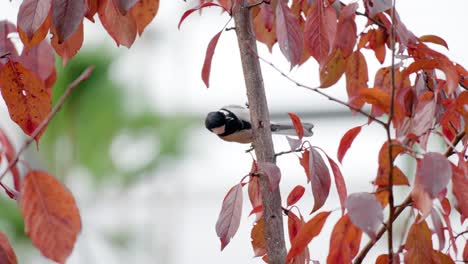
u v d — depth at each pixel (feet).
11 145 17.02
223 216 18.89
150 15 21.44
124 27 21.06
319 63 20.01
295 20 19.15
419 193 15.11
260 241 21.34
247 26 21.43
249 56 21.39
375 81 22.39
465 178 16.37
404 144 17.65
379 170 17.06
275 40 24.64
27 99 19.25
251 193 21.06
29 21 17.71
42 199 15.01
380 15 21.77
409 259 17.47
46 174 14.92
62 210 15.06
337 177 18.40
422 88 20.48
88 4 20.38
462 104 17.84
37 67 20.45
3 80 19.04
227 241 18.67
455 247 16.85
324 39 19.90
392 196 16.14
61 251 15.07
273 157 21.07
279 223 20.58
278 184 19.04
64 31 17.75
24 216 14.97
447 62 18.25
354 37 20.34
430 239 17.34
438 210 16.92
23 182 14.89
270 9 21.72
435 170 14.99
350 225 17.31
